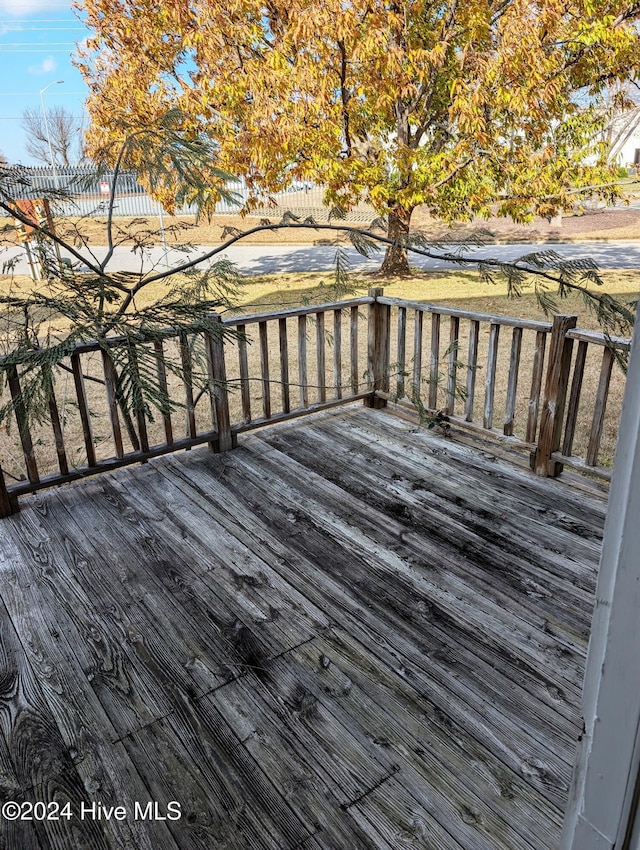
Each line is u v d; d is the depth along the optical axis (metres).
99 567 2.41
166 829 1.42
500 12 6.73
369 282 8.81
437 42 6.76
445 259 2.68
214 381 3.04
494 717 1.70
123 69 6.88
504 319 3.07
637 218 15.46
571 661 1.91
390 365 3.88
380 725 1.68
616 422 4.14
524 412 4.38
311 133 6.59
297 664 1.91
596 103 8.02
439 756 1.58
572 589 2.25
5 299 2.72
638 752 0.58
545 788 1.49
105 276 2.91
